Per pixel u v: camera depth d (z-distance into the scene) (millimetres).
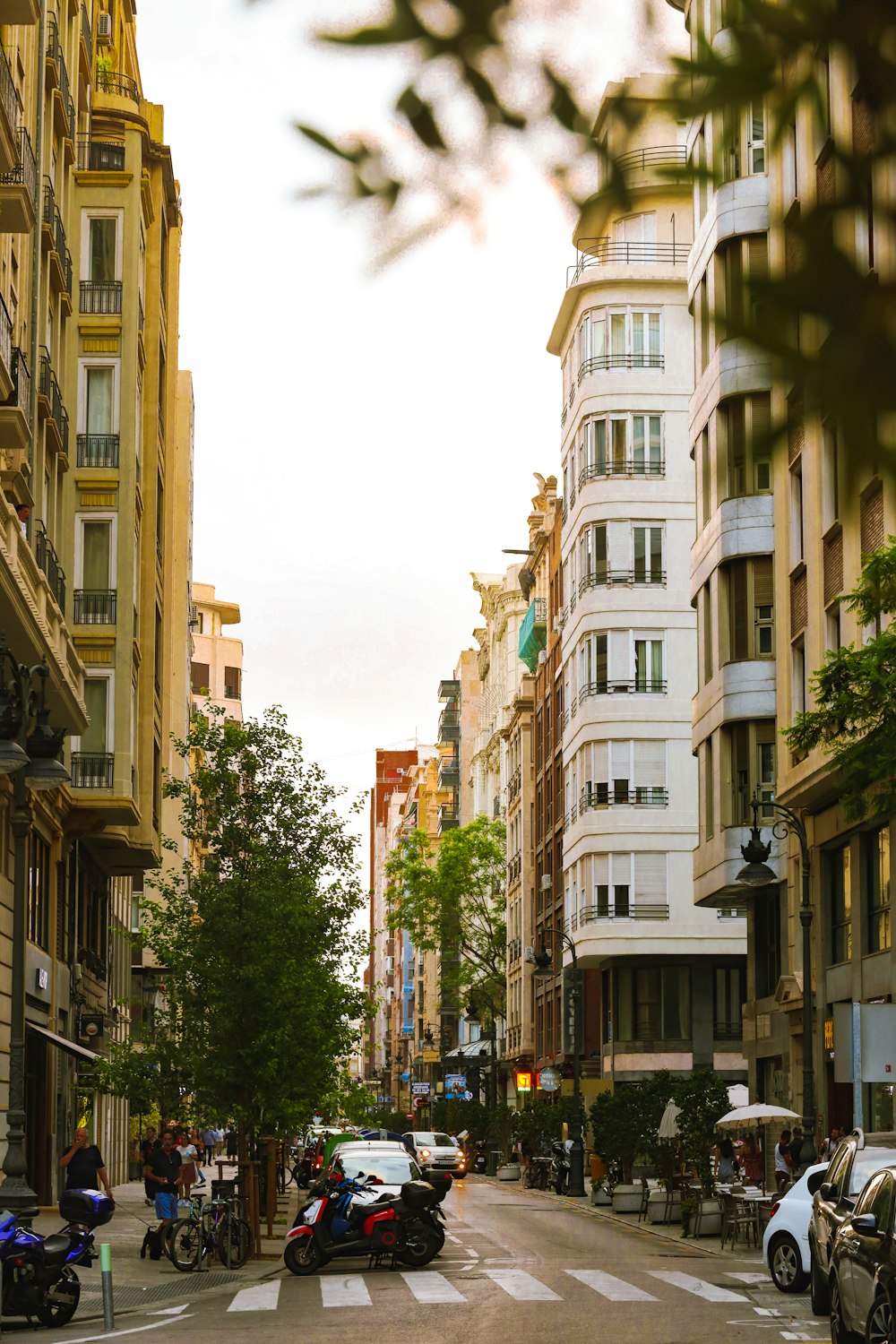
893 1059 26984
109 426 47938
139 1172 68812
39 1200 43188
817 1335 20016
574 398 80750
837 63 1868
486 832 109688
